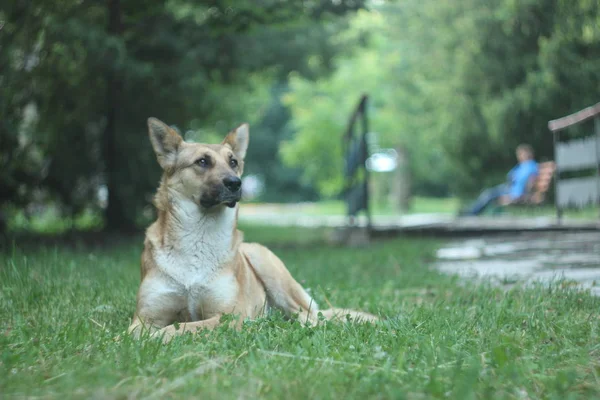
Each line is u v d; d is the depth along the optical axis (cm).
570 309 498
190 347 374
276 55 2000
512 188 1889
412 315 484
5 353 358
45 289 559
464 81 2339
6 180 1211
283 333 418
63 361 359
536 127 2202
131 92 1503
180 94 1520
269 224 2295
